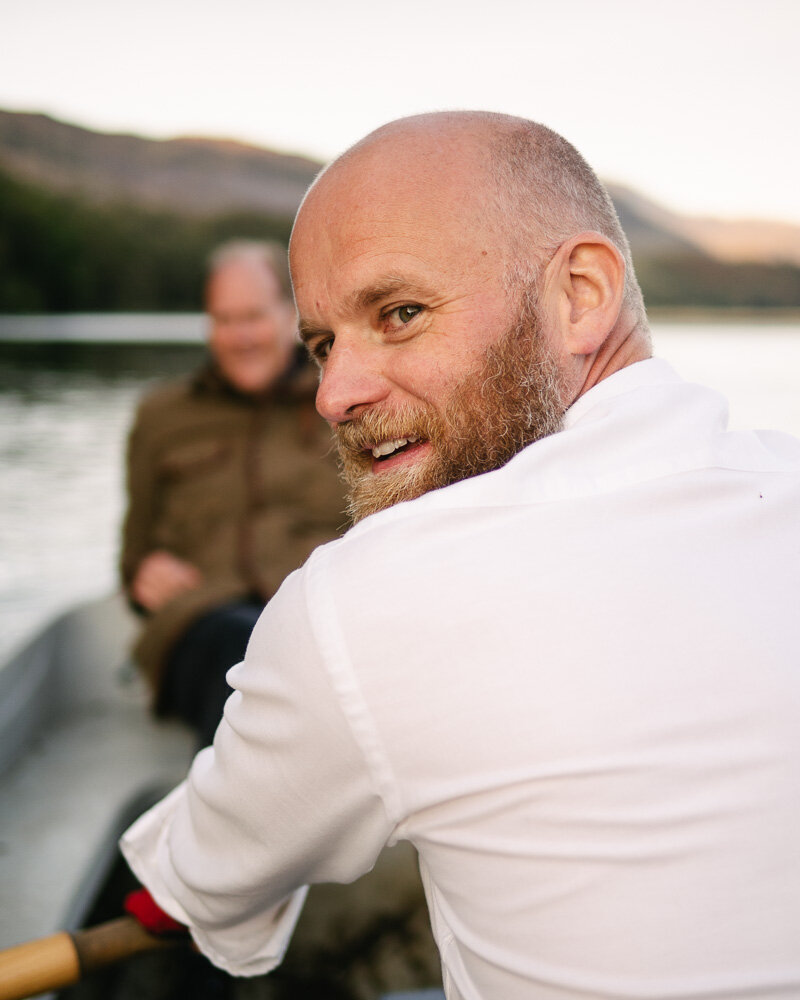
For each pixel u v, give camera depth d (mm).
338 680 611
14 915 1518
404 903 1711
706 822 561
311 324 759
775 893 555
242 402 2350
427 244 688
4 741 2064
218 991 1492
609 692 572
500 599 589
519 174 714
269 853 727
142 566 2227
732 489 652
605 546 605
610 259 734
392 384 722
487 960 628
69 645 2453
